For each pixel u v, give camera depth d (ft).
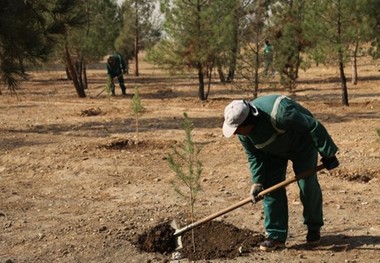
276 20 57.88
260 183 18.90
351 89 69.87
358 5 48.78
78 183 28.96
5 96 73.82
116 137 39.88
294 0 59.67
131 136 40.34
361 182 27.63
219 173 29.94
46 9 44.73
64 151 35.63
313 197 19.10
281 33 58.39
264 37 55.31
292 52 60.18
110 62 71.92
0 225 23.04
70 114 53.98
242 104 17.62
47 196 27.04
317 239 19.71
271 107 17.69
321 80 83.20
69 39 65.82
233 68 58.23
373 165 30.14
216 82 87.04
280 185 18.40
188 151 20.39
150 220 23.08
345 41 50.75
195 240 20.71
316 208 19.34
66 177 30.07
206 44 58.75
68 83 96.07
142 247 20.44
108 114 53.36
